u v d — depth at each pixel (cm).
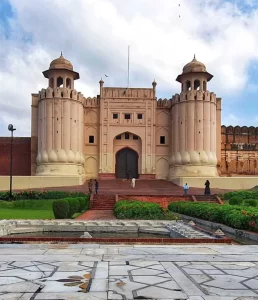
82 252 446
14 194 1744
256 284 297
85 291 276
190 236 650
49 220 964
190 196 1755
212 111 2372
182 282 302
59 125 2286
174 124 2442
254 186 2128
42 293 270
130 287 286
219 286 291
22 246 499
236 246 510
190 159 2303
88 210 1573
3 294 267
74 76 2461
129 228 898
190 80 2428
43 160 2272
